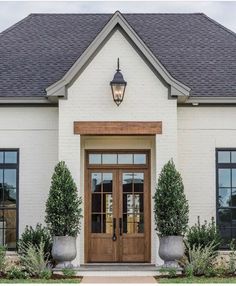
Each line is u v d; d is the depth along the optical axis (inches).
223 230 826.2
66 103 784.3
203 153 829.8
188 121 832.3
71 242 740.0
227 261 764.6
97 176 826.8
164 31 944.3
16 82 846.5
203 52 903.1
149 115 784.3
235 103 830.5
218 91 831.1
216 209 824.3
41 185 825.5
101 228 821.2
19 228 821.2
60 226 740.0
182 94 782.5
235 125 833.5
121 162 828.0
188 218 774.5
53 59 890.7
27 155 827.4
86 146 822.5
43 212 823.1
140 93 786.2
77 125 780.6
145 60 788.6
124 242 818.8
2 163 829.2
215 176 828.0
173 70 866.8
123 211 823.1
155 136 797.9
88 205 821.2
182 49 908.0
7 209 827.4
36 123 830.5
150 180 821.9
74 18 978.7
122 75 775.7
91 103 784.9
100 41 787.4
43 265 720.3
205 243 760.3
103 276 733.3
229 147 831.1
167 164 752.3
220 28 952.3
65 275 717.3
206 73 861.8
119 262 815.1
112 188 825.5
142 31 943.0
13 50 910.4
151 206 817.5
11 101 822.5
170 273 713.6
